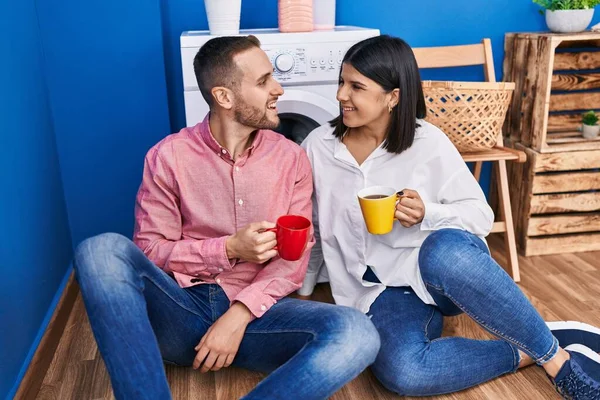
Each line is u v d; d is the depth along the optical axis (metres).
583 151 2.19
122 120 2.10
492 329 1.30
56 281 1.87
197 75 1.25
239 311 1.21
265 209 1.29
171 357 1.33
